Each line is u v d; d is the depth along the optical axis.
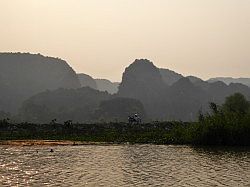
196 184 34.28
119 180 35.75
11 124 79.81
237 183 34.91
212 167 44.28
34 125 80.88
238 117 73.62
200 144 70.75
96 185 33.22
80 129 81.19
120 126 86.75
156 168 43.34
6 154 52.50
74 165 44.50
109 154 55.44
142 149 62.31
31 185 32.41
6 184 32.47
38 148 60.09
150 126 88.50
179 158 52.06
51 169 41.22
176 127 82.12
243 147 67.56
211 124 70.62
